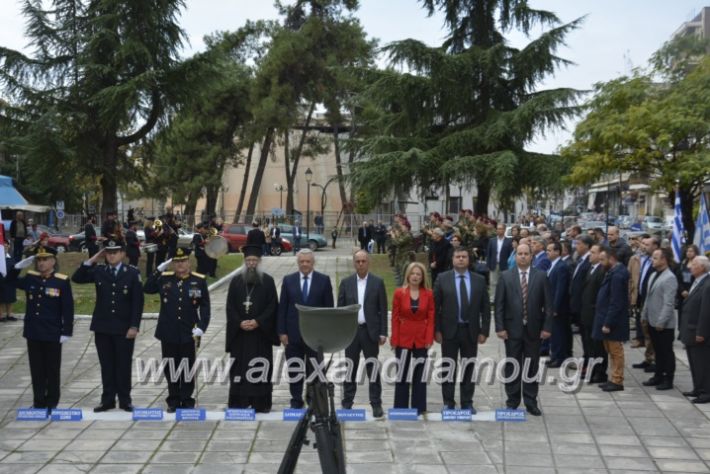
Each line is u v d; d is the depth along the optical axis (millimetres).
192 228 43312
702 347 8688
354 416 7781
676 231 12445
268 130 45531
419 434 7348
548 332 8055
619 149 17969
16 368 10336
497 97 26625
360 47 43344
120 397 8062
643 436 7336
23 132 25812
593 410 8312
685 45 18891
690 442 7148
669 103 16953
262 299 7957
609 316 9008
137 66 26047
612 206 65750
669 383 9273
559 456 6711
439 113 26500
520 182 24828
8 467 6340
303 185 60438
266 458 6609
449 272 8180
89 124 26453
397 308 7961
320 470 6305
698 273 8773
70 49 26391
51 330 7879
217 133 45875
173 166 45625
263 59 44344
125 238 19672
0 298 13828
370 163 25328
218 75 26953
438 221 19547
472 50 25703
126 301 8070
